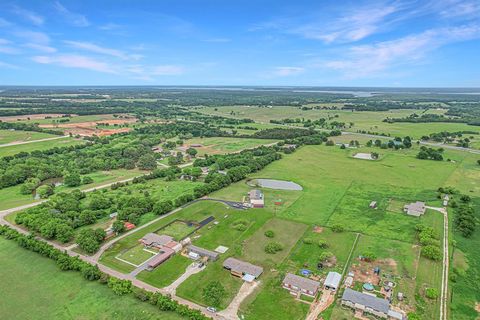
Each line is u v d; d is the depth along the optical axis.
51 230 107.75
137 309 75.25
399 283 85.12
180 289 82.88
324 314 73.81
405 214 127.94
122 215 122.19
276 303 77.56
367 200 143.12
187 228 117.56
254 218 125.25
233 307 76.19
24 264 94.31
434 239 103.62
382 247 103.00
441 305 77.00
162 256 96.50
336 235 111.12
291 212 130.75
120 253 100.50
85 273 86.56
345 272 90.12
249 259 96.75
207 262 95.19
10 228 113.06
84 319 72.56
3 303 78.56
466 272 90.31
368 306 73.75
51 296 80.62
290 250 101.56
